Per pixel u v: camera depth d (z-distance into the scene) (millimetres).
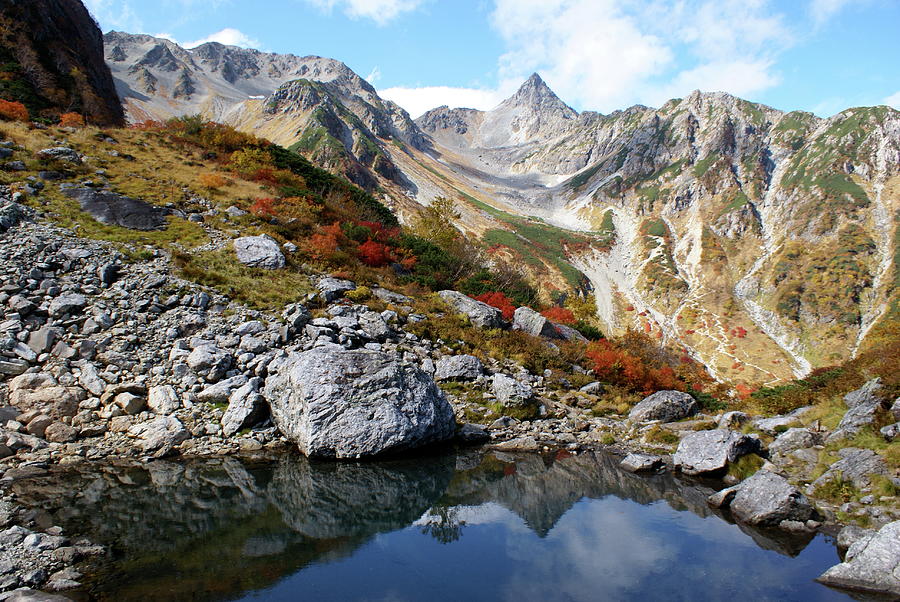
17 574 7648
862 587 8125
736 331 156375
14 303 17625
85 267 21234
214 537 9750
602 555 9547
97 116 59594
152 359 17672
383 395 15945
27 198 25344
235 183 37938
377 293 28922
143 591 7609
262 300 23328
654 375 27297
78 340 17234
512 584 8398
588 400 23234
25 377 15000
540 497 12734
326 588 8086
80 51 75188
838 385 19938
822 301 163250
